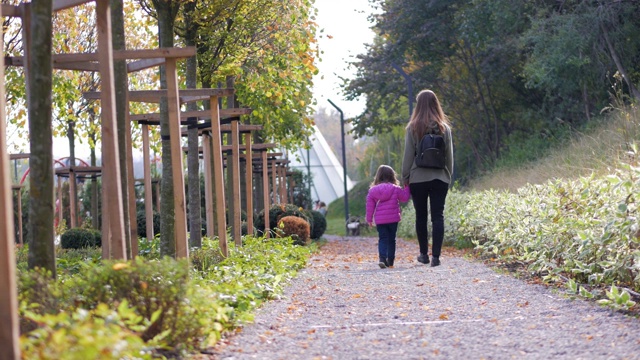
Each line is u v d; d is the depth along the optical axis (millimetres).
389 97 39312
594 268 7902
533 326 5980
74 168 21344
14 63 7672
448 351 5188
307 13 16312
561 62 24922
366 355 5152
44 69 5414
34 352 3703
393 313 7109
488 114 36688
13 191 23797
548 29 25422
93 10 20703
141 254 12469
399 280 9906
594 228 7953
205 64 14648
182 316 5152
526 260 9836
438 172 11172
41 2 5383
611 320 6047
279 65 17016
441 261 13062
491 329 5961
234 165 13008
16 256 12750
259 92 17547
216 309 5820
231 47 14375
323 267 13211
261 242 14180
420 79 37156
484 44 33312
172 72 7656
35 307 5059
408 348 5344
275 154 23438
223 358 5148
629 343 5160
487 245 13445
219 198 10836
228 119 12914
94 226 22359
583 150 17688
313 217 27594
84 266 5773
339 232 46844
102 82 6031
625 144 15242
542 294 7840
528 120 32375
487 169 32656
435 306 7434
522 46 27844
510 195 13039
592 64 25250
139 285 5164
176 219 7820
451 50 35781
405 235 28750
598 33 24375
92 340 3344
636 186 6902
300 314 7234
